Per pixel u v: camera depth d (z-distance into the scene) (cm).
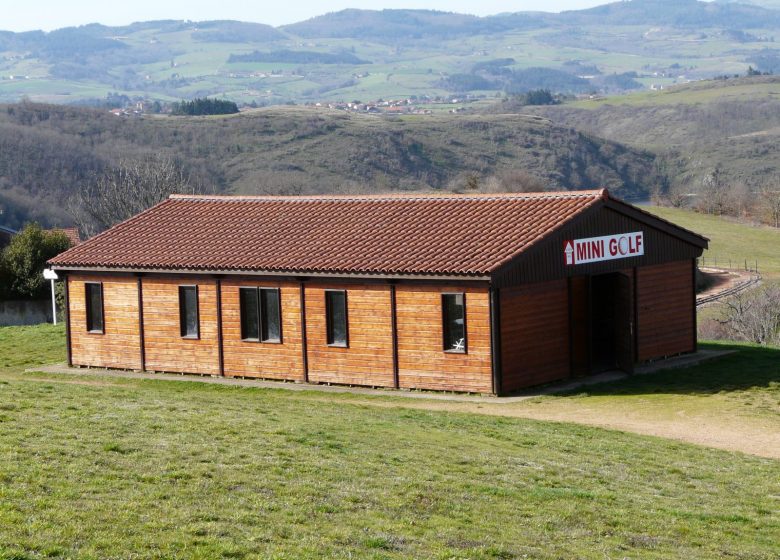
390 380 2803
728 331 4744
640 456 1934
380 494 1455
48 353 3631
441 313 2708
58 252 5497
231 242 3195
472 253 2700
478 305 2652
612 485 1680
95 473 1418
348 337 2861
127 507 1264
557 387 2772
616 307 2972
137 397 2236
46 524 1150
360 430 1967
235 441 1722
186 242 3269
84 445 1588
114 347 3262
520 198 3055
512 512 1441
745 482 1781
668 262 3197
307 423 1998
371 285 2811
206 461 1553
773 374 2917
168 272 3092
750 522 1520
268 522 1266
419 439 1925
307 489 1438
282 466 1570
